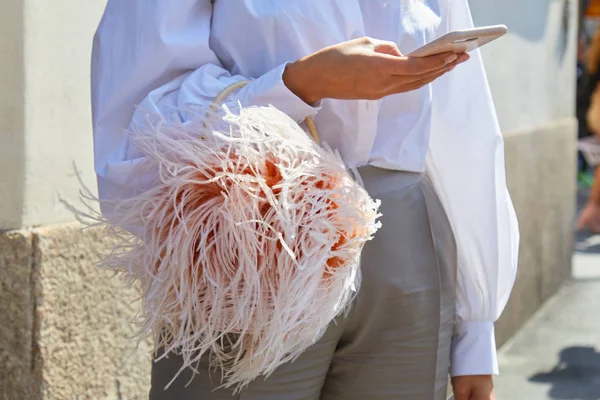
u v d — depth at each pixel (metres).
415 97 2.40
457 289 2.68
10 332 3.53
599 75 16.36
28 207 3.52
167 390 2.19
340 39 2.28
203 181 1.92
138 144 2.03
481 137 2.60
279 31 2.25
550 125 9.07
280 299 1.92
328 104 2.28
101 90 2.21
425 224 2.38
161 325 2.07
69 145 3.76
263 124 1.94
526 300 8.30
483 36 1.88
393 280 2.29
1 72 3.49
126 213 2.03
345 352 2.35
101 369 3.89
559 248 9.59
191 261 1.93
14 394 3.56
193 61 2.22
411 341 2.34
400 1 2.42
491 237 2.63
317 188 1.95
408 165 2.37
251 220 1.88
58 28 3.67
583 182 16.75
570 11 10.04
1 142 3.50
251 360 2.01
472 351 2.70
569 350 7.48
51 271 3.58
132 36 2.20
